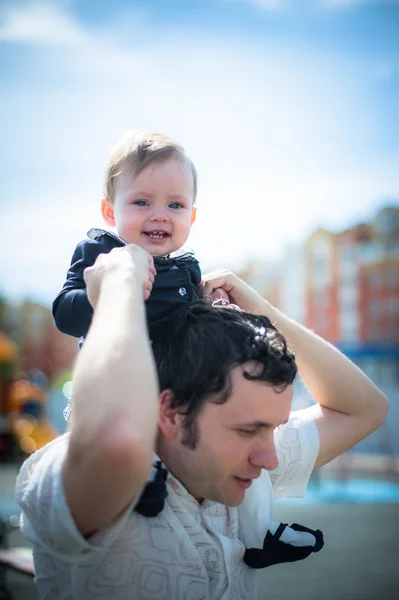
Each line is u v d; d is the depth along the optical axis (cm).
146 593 151
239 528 171
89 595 149
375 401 195
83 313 183
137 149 204
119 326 133
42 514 140
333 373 191
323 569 691
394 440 1809
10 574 657
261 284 2417
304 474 189
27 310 3028
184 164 207
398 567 699
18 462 1553
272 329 157
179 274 193
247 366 147
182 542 154
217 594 159
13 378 1811
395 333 2195
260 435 149
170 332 158
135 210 201
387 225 2230
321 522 971
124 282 143
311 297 2322
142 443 125
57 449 146
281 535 171
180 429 151
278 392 148
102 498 129
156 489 150
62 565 151
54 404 2416
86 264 195
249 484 154
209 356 148
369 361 1870
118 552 149
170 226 201
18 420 1661
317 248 2325
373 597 587
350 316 2250
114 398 126
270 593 599
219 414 147
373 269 2233
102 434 124
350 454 1577
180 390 149
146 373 130
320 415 194
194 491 157
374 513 1055
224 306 162
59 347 3008
